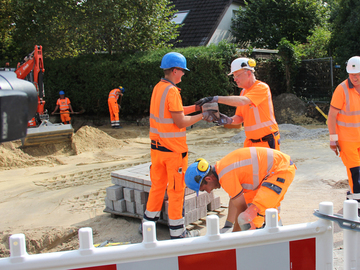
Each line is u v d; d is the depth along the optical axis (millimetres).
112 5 15391
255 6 18891
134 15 16406
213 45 14617
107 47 17094
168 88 3393
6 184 6867
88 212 5031
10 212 5254
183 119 3355
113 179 4680
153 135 3570
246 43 19703
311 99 14648
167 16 18828
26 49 18125
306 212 4461
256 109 3816
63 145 9805
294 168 2979
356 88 3979
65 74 16125
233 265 1843
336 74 14594
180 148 3459
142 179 4238
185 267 1774
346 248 1942
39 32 16781
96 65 15367
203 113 3336
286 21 18703
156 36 17203
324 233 1978
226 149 9242
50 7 15570
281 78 15875
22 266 1598
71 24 15312
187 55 14078
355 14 13422
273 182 2775
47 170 7969
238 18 19234
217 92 14227
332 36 14773
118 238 4070
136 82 14891
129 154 9477
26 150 9328
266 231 1868
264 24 18719
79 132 10586
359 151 4141
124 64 14898
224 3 18922
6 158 8477
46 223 4707
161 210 4176
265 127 3830
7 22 18375
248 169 2807
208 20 18438
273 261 1905
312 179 5887
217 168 2879
